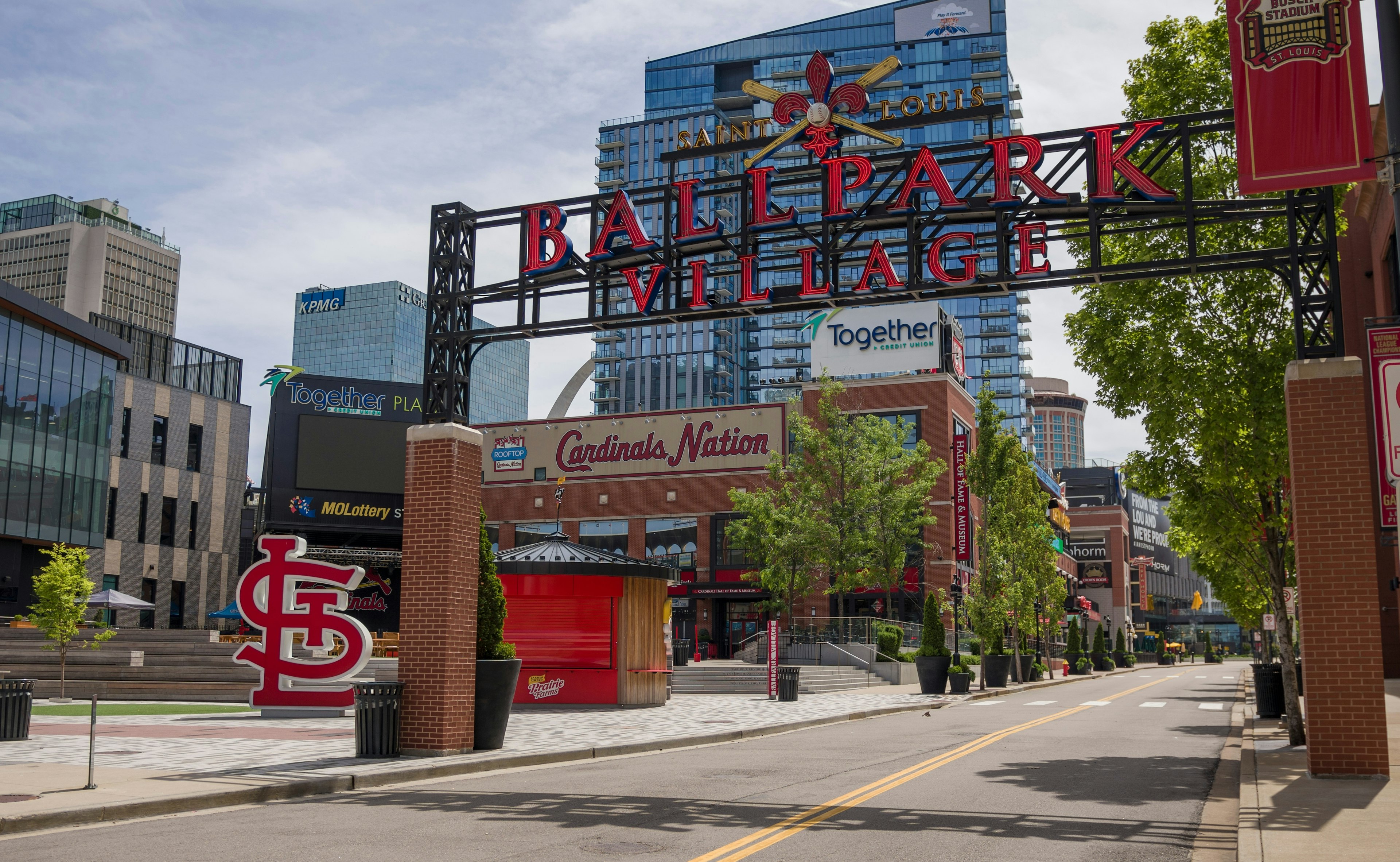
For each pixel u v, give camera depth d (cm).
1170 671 7775
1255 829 994
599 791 1345
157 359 6894
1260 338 1864
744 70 18838
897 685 4484
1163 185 1936
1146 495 1997
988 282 1535
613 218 1720
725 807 1203
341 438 6312
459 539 1695
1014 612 4800
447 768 1514
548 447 6588
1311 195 1460
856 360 6300
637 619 3089
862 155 1638
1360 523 1378
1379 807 1124
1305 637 1388
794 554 5262
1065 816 1148
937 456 5912
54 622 3158
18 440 4816
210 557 6762
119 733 2020
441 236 1827
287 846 950
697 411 6328
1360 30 1316
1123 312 1955
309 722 2320
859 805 1216
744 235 1664
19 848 939
